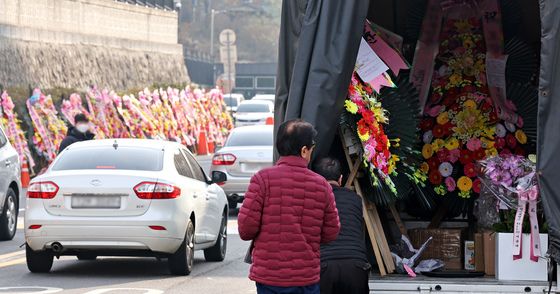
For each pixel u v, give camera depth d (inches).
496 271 440.8
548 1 397.7
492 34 515.2
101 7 2287.2
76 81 2085.4
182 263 719.7
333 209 359.6
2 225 926.4
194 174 781.9
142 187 696.4
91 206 694.5
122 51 2372.0
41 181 701.9
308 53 420.2
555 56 397.1
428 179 504.1
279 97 437.1
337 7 421.4
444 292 427.8
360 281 406.9
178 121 2352.4
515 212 449.1
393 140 471.5
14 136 1567.4
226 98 3282.5
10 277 708.0
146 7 2551.7
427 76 514.3
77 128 952.9
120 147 741.3
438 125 507.8
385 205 490.0
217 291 652.7
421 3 521.7
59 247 697.6
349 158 441.4
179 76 2736.2
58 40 2017.7
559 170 396.5
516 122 507.2
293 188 354.6
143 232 691.4
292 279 349.7
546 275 434.6
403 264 457.7
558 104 396.8
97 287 665.0
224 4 6161.4
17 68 1800.0
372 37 482.9
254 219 352.5
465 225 510.9
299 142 358.6
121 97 2080.5
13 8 1844.2
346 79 419.8
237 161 1154.7
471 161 502.3
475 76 515.8
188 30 5851.4
